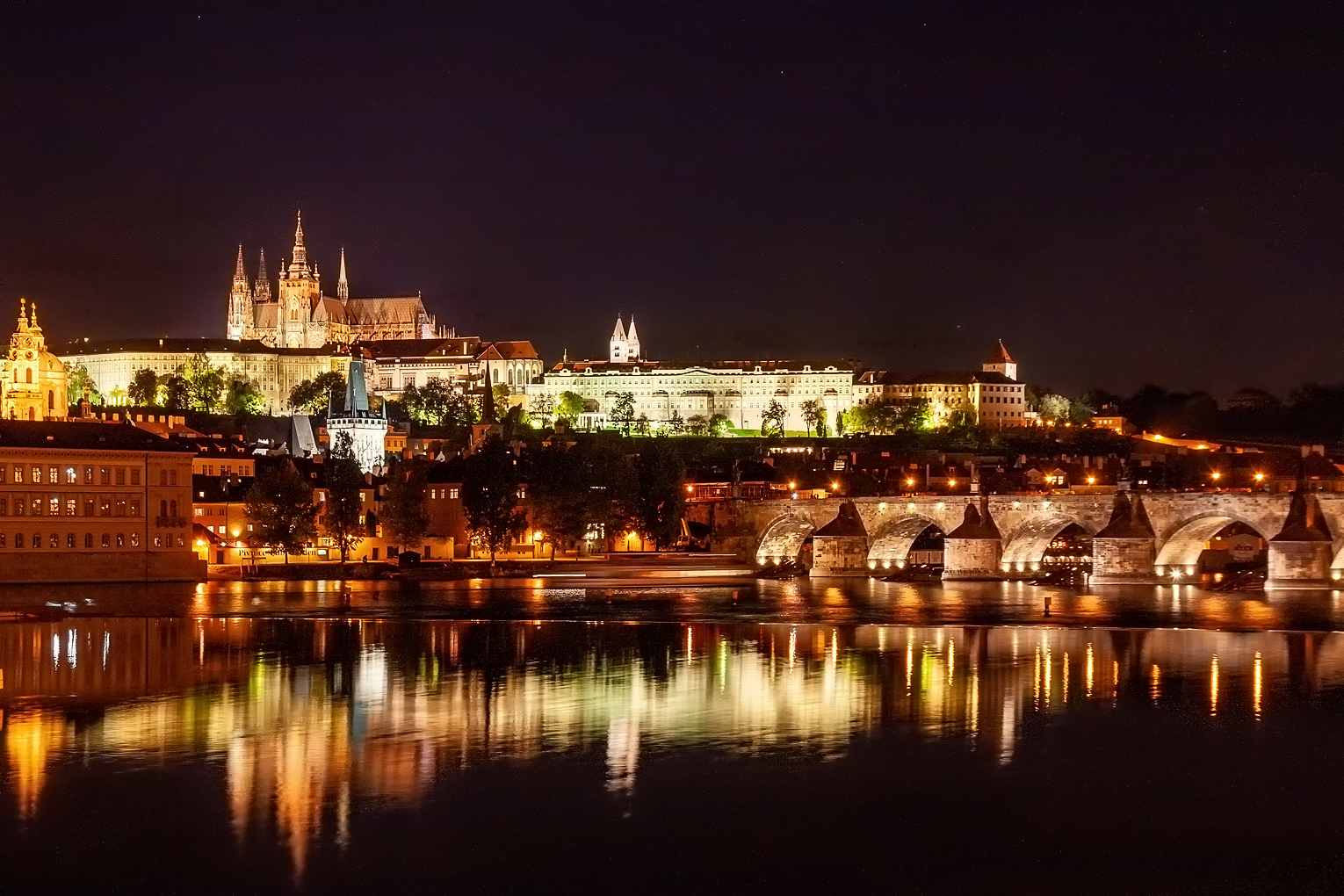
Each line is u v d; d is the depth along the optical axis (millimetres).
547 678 159750
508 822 105812
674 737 129875
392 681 157500
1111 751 125812
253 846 100938
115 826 104625
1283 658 173250
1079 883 96125
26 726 133500
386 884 94938
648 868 97688
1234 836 104312
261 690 151375
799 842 102375
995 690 152000
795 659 174000
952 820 107000
